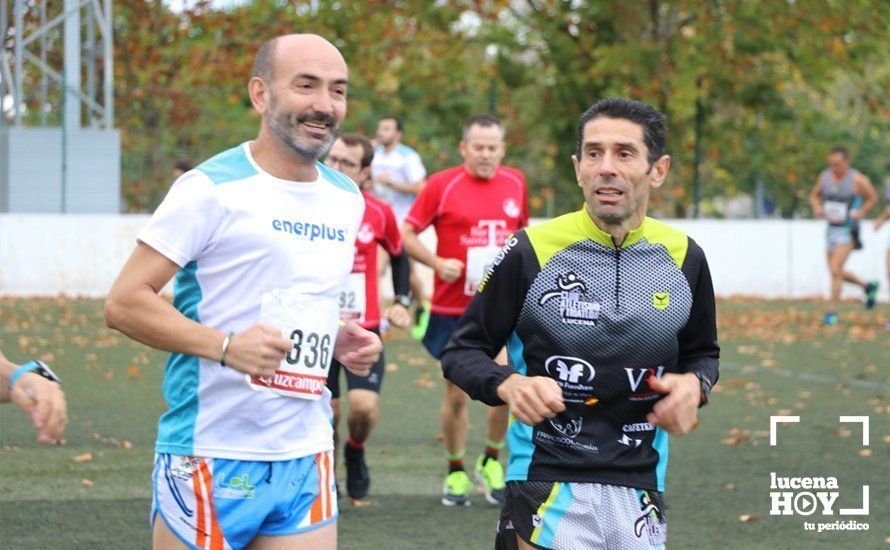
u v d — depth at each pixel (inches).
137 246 204.7
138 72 1665.8
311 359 214.2
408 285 442.3
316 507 217.0
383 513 399.2
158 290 205.0
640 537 224.1
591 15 1425.9
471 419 575.2
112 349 788.0
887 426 553.0
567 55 1411.2
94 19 1400.1
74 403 590.2
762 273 1247.5
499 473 419.2
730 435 530.9
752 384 678.5
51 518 378.0
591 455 223.3
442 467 471.5
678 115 1344.7
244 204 208.1
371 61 1550.2
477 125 452.1
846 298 1256.2
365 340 232.5
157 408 580.1
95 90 1371.8
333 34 1531.7
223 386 208.7
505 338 230.1
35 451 478.0
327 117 210.4
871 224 1258.6
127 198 1255.5
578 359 223.9
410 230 449.7
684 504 408.5
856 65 1400.1
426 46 1549.0
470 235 453.7
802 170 1488.7
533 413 207.6
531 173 1299.2
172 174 1245.1
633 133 218.8
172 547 214.2
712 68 1378.0
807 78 1396.4
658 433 228.8
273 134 211.5
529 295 225.0
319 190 216.7
